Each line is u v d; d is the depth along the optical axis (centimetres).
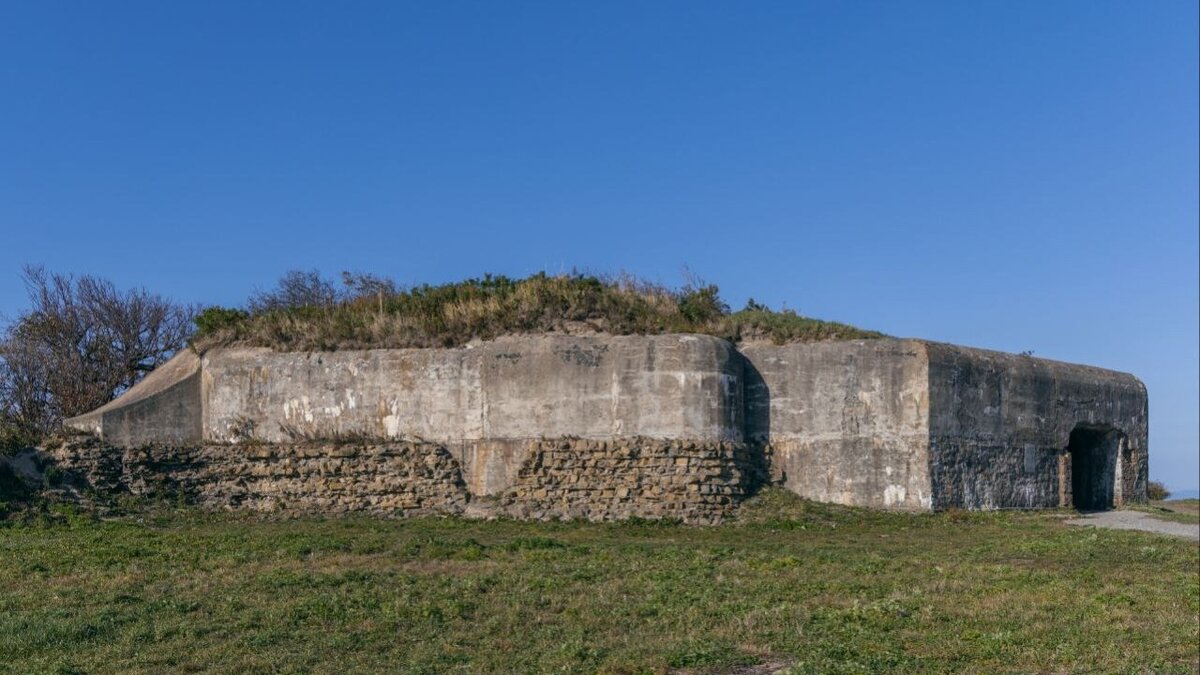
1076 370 2425
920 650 1043
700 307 2211
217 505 2062
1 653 1031
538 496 1981
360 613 1170
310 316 2270
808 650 1027
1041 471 2281
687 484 1955
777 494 2028
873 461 2038
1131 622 1170
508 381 2058
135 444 2108
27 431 2206
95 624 1119
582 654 1010
